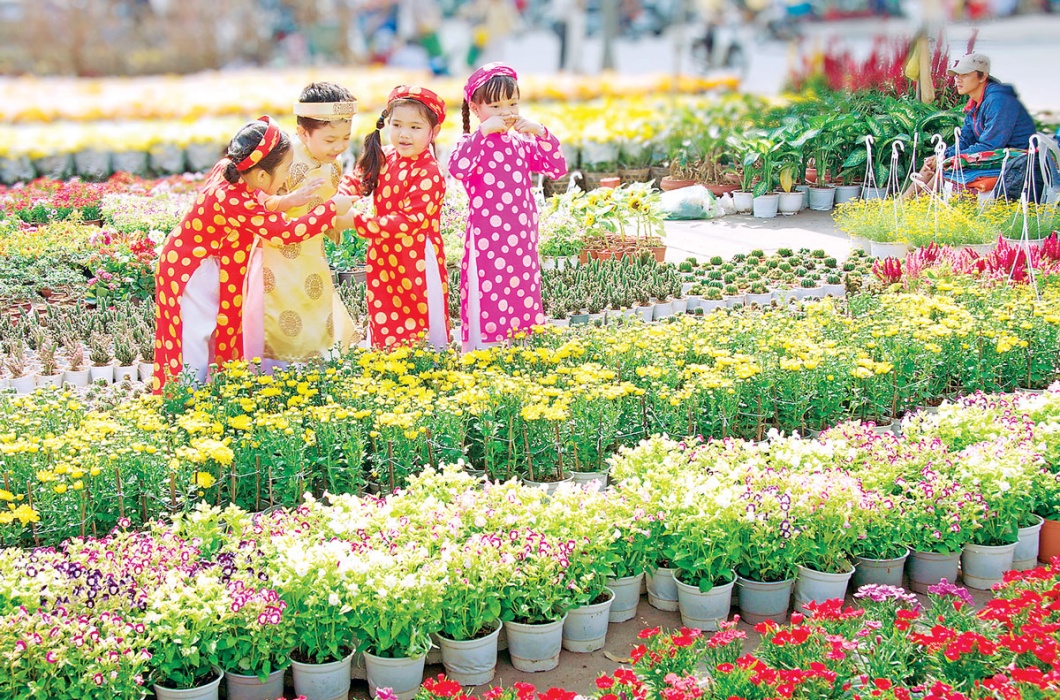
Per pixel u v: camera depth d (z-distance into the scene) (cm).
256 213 580
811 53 1408
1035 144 1093
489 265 663
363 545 403
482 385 557
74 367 723
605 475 544
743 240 1146
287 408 572
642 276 896
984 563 466
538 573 405
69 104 1695
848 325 682
